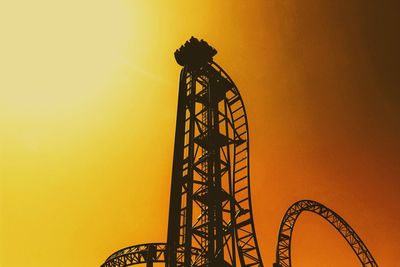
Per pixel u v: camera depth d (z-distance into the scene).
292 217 44.00
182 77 28.58
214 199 25.19
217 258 23.53
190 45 29.97
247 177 30.77
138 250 38.22
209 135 27.20
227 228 25.75
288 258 40.94
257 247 29.92
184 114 27.06
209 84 29.44
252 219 30.44
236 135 31.34
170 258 22.45
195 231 24.36
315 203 46.84
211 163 26.30
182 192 24.95
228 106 32.16
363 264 46.25
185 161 26.23
